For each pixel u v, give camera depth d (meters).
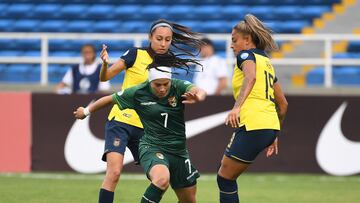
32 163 45.50
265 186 40.09
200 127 45.12
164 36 25.47
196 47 26.77
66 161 45.25
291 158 45.38
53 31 70.12
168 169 23.72
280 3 70.81
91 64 47.06
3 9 73.19
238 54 24.75
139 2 73.06
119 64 26.69
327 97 45.25
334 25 67.69
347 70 60.88
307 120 45.31
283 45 62.62
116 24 70.44
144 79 26.80
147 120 24.12
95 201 33.72
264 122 24.78
